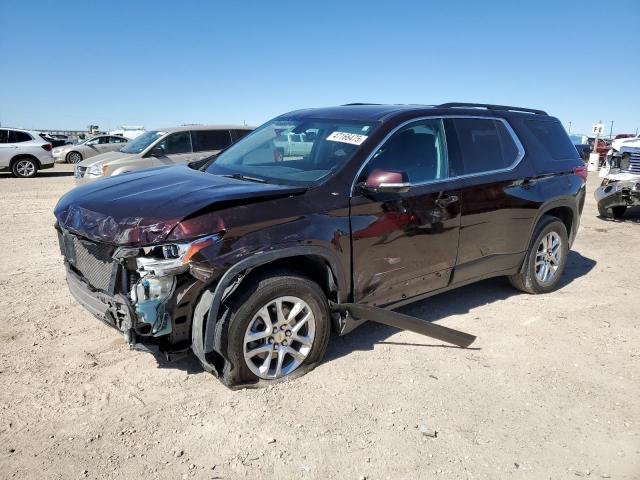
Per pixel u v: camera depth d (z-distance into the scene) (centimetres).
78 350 403
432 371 389
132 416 321
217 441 301
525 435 318
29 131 1912
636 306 542
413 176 422
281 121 497
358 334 449
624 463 296
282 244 339
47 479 267
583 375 394
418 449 301
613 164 1002
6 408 325
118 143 2717
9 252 687
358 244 380
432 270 439
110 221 332
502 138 508
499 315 505
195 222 316
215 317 323
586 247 810
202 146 1227
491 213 475
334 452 295
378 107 468
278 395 348
